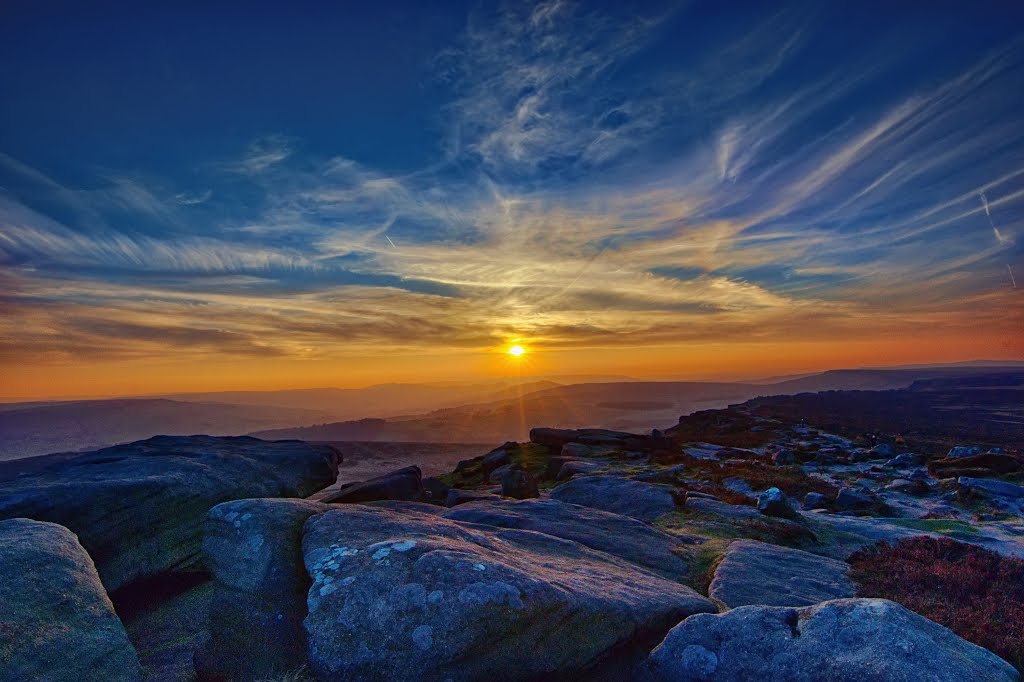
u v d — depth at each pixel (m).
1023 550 20.55
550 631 8.95
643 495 26.16
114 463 21.81
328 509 12.10
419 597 8.51
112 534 16.70
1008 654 10.28
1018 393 155.75
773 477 36.44
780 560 16.11
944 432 75.88
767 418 79.81
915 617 8.93
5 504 15.46
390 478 26.09
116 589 16.06
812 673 8.06
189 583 17.11
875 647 8.08
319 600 8.83
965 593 14.12
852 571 15.87
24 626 8.00
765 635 8.98
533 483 30.16
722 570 14.60
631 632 9.88
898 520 25.31
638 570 13.56
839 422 79.88
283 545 10.66
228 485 21.20
